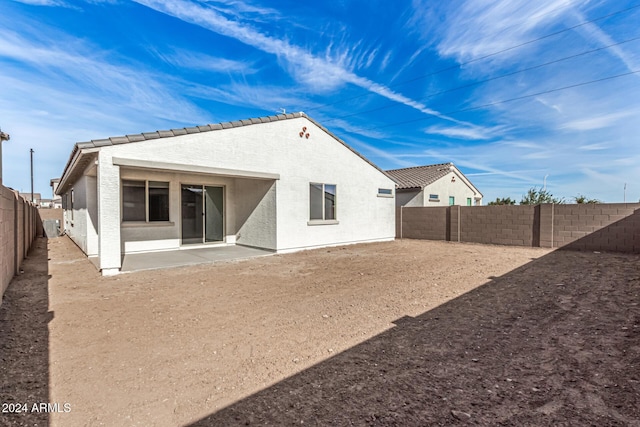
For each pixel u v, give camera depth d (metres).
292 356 3.50
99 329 4.25
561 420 2.33
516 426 2.27
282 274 7.72
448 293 6.06
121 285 6.59
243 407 2.57
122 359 3.42
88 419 2.41
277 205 10.79
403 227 16.92
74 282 6.83
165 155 8.34
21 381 2.94
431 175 22.69
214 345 3.79
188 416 2.46
